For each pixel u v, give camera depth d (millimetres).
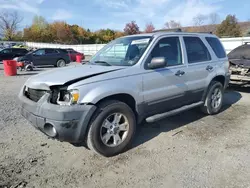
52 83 2988
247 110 5586
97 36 72500
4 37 70875
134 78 3441
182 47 4297
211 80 4930
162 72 3814
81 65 4008
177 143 3771
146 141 3855
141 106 3590
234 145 3676
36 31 75562
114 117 3340
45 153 3436
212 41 5164
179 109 4246
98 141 3160
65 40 69750
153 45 3797
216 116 5137
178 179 2797
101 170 3006
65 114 2822
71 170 3006
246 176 2840
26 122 4707
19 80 10633
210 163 3150
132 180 2789
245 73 6926
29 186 2670
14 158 3279
